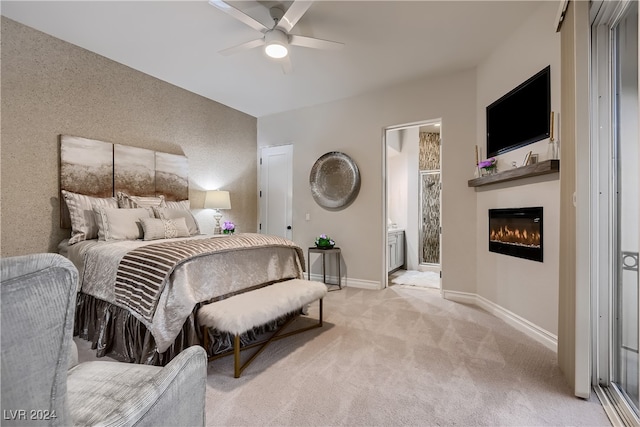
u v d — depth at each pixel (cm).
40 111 284
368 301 358
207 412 153
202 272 214
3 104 262
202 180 448
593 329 174
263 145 535
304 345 234
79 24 271
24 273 45
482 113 339
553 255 230
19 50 270
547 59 239
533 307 252
